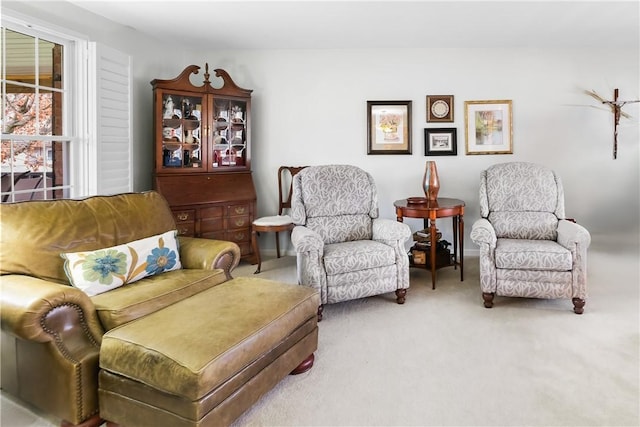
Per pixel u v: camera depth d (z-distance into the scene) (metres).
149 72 4.16
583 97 4.46
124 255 2.24
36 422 1.74
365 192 3.54
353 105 4.62
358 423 1.72
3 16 2.77
